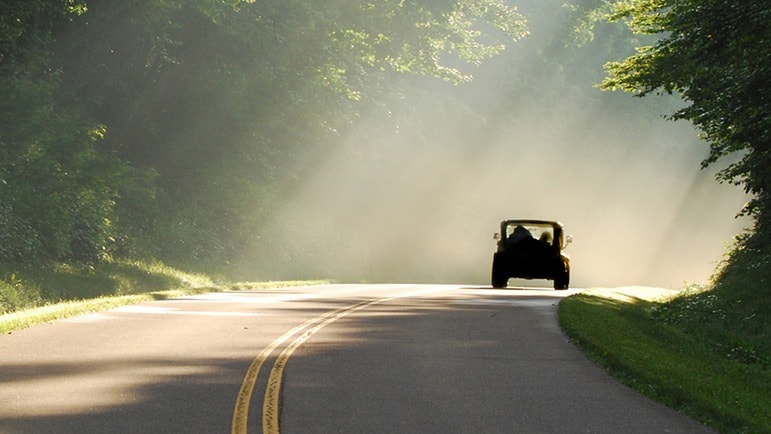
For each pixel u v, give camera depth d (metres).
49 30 105.88
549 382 38.94
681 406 34.38
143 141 124.31
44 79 107.81
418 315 64.69
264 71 132.00
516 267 102.56
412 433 28.97
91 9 109.56
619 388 37.97
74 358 41.47
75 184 93.06
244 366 40.25
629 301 88.12
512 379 39.41
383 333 53.66
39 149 89.81
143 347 45.34
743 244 106.38
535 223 104.12
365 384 37.09
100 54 116.50
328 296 83.44
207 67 127.31
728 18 70.31
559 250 103.06
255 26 125.94
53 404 31.47
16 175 87.44
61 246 85.31
